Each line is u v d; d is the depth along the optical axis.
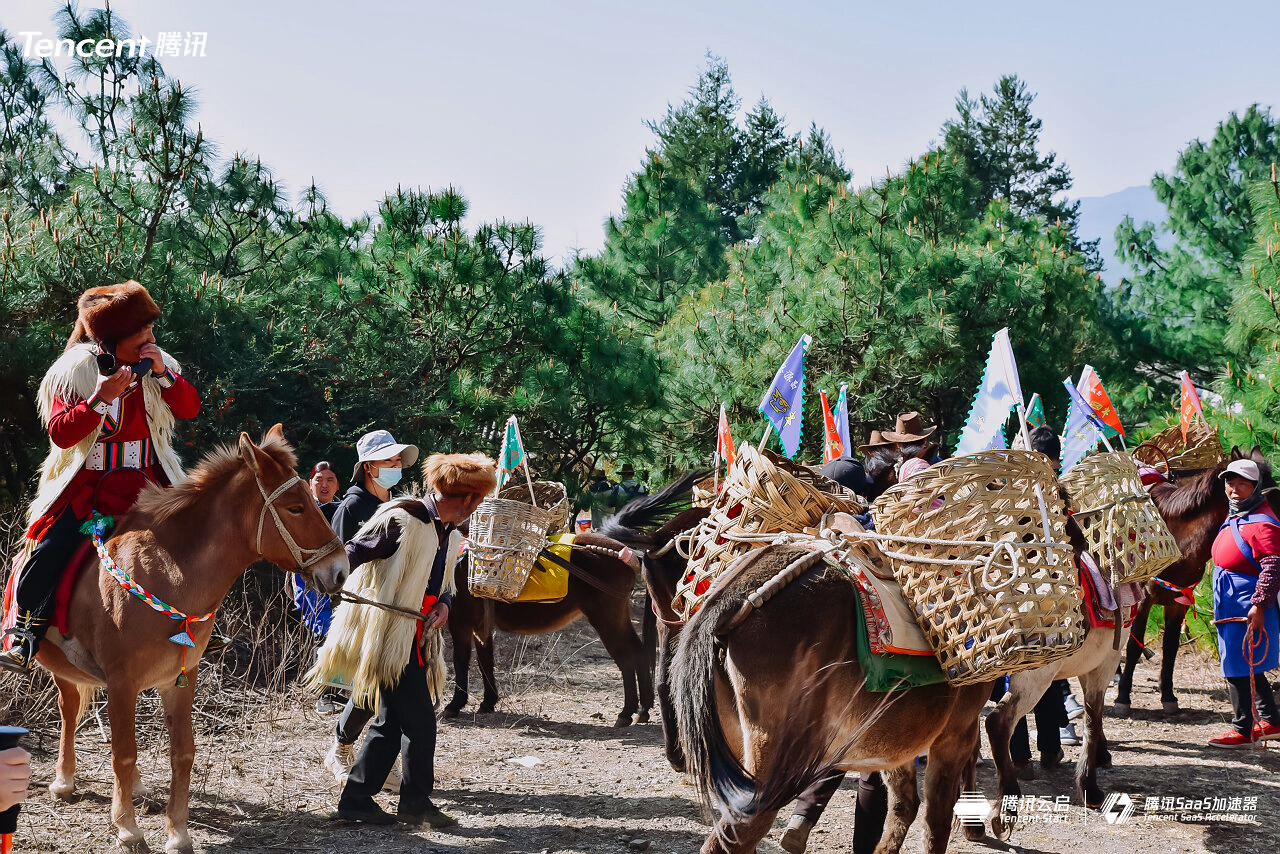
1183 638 10.24
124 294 4.56
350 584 5.12
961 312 14.37
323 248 12.17
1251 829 5.30
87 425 4.36
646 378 13.43
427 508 5.18
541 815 5.33
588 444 13.85
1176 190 20.27
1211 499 7.34
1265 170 19.61
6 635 4.36
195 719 6.61
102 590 4.33
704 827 5.16
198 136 10.23
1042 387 14.67
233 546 4.45
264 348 9.95
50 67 10.66
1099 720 5.64
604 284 20.75
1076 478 5.28
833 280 14.55
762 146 41.34
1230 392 10.09
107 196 9.83
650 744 7.05
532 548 6.41
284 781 5.64
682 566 6.26
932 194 16.31
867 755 3.66
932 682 3.61
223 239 10.78
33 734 6.03
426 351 11.95
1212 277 19.56
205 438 9.31
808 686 3.40
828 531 3.72
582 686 9.06
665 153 40.19
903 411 14.73
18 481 9.59
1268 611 6.99
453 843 4.82
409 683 5.04
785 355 14.62
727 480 4.08
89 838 4.54
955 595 3.52
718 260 24.97
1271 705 7.12
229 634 7.45
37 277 8.48
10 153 11.88
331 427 9.97
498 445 12.41
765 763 3.37
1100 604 5.23
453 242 12.50
